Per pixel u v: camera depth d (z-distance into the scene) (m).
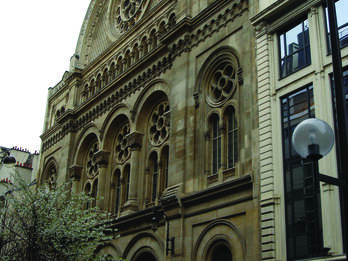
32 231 25.05
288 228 19.78
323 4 21.33
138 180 32.84
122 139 36.75
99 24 46.28
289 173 20.53
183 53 30.27
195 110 28.11
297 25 22.58
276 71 22.91
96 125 39.41
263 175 21.47
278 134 21.62
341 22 20.33
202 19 29.61
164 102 32.88
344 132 10.13
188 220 25.55
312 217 18.91
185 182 26.84
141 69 35.03
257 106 23.34
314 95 20.34
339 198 17.89
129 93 35.81
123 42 39.09
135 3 41.59
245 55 25.52
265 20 24.16
